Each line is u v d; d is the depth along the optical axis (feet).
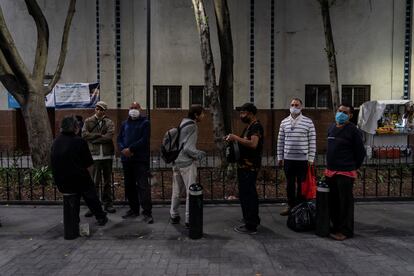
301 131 20.68
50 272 14.23
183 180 19.52
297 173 21.04
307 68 48.03
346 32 47.80
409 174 32.35
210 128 47.52
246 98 47.75
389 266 14.51
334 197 18.06
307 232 18.66
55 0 46.88
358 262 14.90
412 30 47.55
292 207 20.66
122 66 47.06
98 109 22.09
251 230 18.63
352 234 17.78
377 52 48.08
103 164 22.27
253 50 47.52
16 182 29.07
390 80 48.39
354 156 17.69
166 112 47.55
